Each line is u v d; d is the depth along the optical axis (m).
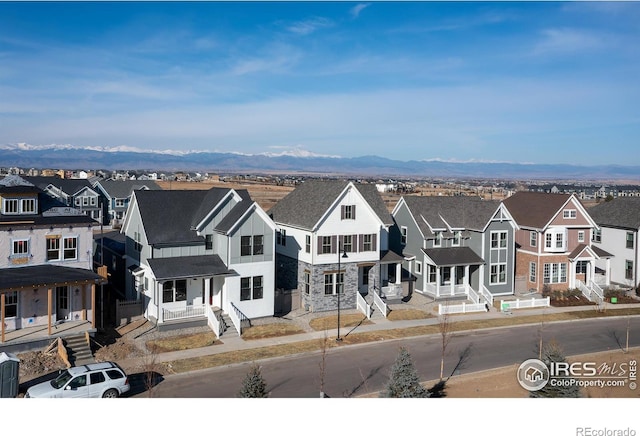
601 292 48.88
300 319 38.69
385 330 36.88
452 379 27.20
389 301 44.22
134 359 29.34
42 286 28.86
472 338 35.81
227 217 37.88
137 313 36.06
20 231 31.73
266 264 37.75
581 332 37.88
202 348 31.72
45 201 34.62
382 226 42.97
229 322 35.56
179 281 36.19
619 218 55.25
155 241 35.78
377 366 29.34
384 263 44.09
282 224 43.94
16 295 30.38
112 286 43.88
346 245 41.44
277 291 40.44
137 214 38.16
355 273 41.97
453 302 45.97
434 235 47.94
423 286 47.50
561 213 50.16
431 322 39.50
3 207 32.03
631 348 33.75
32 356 28.05
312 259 40.09
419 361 30.42
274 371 28.30
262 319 37.75
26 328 30.50
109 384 23.05
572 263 50.38
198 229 37.25
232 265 36.41
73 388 22.23
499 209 48.03
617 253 55.12
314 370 28.53
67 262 33.34
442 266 45.75
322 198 41.91
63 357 28.00
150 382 23.58
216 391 24.97
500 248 48.62
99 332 32.97
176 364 28.89
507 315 42.56
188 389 25.25
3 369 22.83
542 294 49.16
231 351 31.36
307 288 40.88
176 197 39.44
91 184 91.56
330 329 36.69
